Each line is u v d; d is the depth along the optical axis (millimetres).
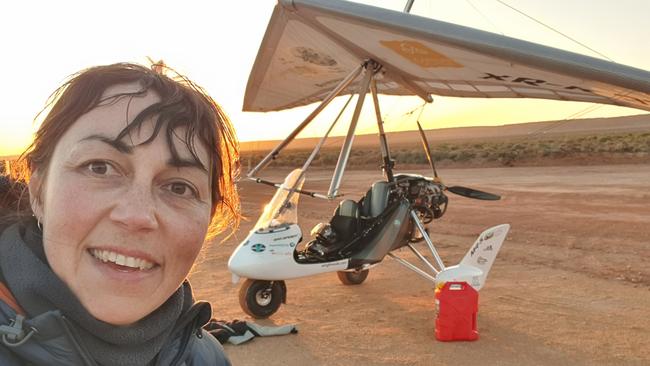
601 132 87062
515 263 8797
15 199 1045
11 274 914
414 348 5102
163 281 962
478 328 5668
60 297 901
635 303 6488
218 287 7648
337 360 4816
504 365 4652
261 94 9312
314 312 6367
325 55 6980
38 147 972
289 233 6000
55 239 904
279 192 6234
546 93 5891
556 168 30938
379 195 6621
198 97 1054
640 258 8594
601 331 5500
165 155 946
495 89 6648
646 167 27703
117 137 910
